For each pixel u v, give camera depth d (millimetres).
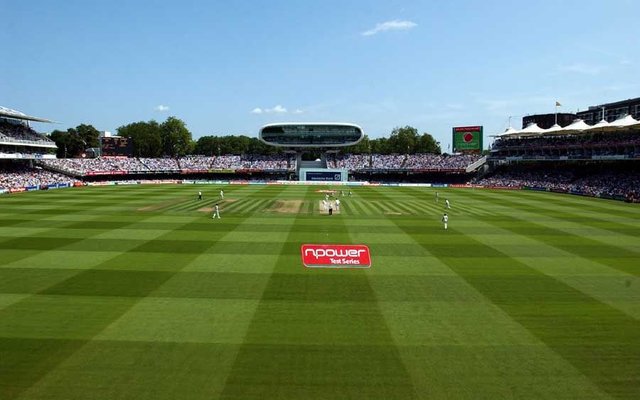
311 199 60000
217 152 188250
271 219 40750
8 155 79750
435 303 18312
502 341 14734
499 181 95438
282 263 24375
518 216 44438
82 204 51656
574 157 85000
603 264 24984
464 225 38406
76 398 11195
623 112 95438
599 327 15938
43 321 16062
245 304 17938
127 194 65688
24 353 13594
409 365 13070
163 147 163875
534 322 16359
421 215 44656
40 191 70875
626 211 48969
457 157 116625
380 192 75188
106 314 16766
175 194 66188
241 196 63750
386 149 169750
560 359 13516
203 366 12867
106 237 31375
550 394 11594
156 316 16594
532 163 103188
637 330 15695
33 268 23062
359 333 15273
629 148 76375
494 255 26953
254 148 184875
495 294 19531
